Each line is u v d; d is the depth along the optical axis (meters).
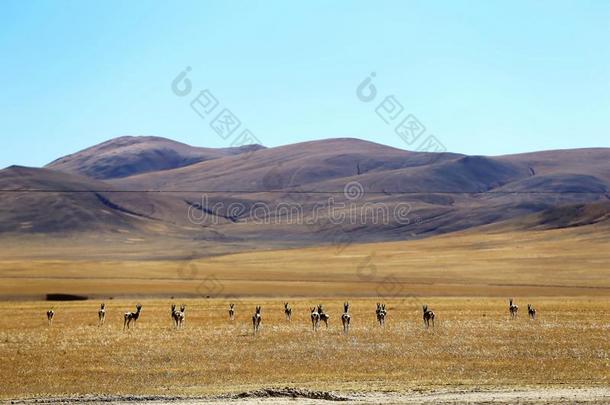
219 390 50.28
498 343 71.50
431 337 76.88
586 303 127.44
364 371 57.22
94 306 127.88
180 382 54.34
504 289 178.38
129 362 62.62
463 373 55.72
